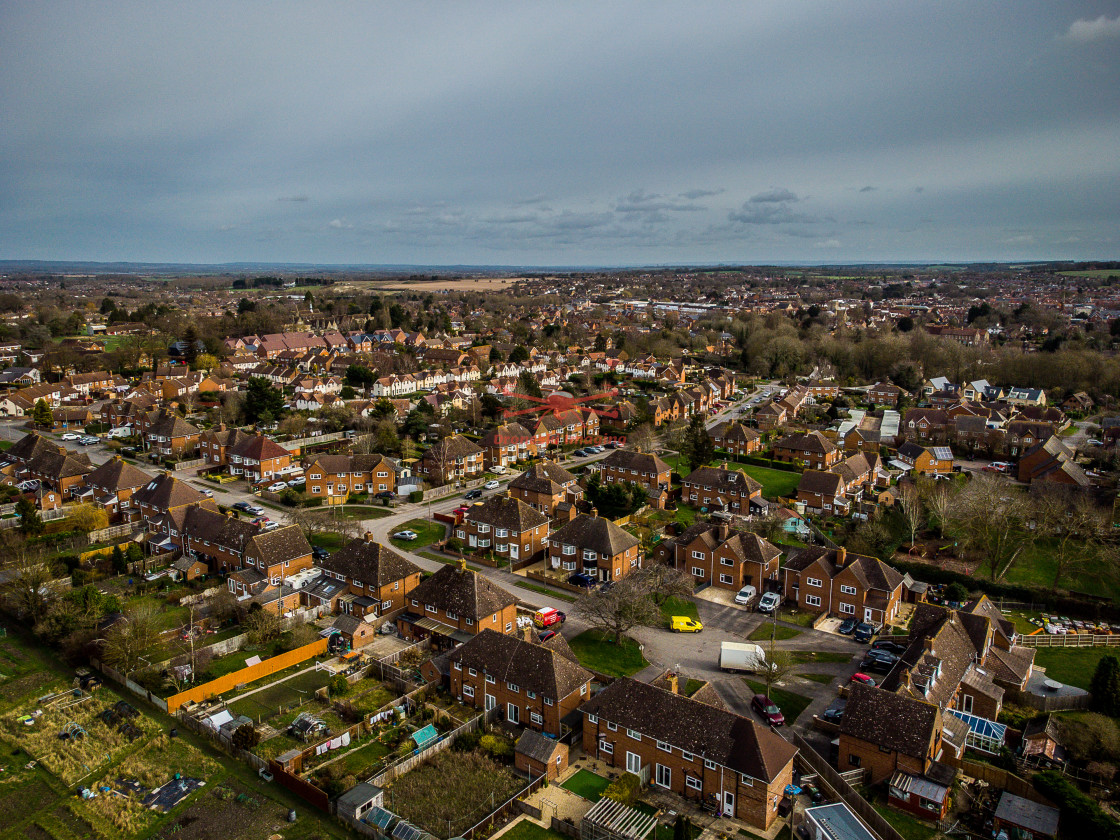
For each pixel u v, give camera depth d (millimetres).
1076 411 186625
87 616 71562
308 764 55094
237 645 72062
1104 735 54438
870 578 79250
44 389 177875
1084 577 89000
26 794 52281
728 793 49375
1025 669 65562
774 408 173375
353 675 67250
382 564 79750
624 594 72562
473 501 118062
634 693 55406
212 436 135000
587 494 115562
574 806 50531
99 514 100500
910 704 52781
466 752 56625
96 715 61594
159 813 50250
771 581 87500
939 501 102375
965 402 177875
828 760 55438
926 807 48812
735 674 68438
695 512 114812
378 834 47156
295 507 113375
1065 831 46938
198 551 91500
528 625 74188
